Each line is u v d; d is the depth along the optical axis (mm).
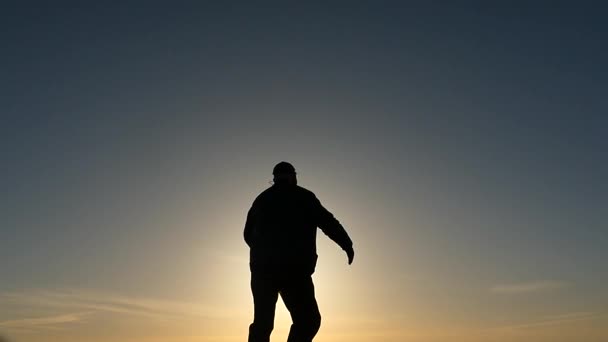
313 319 5660
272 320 5430
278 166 5863
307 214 5625
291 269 5465
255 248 5582
